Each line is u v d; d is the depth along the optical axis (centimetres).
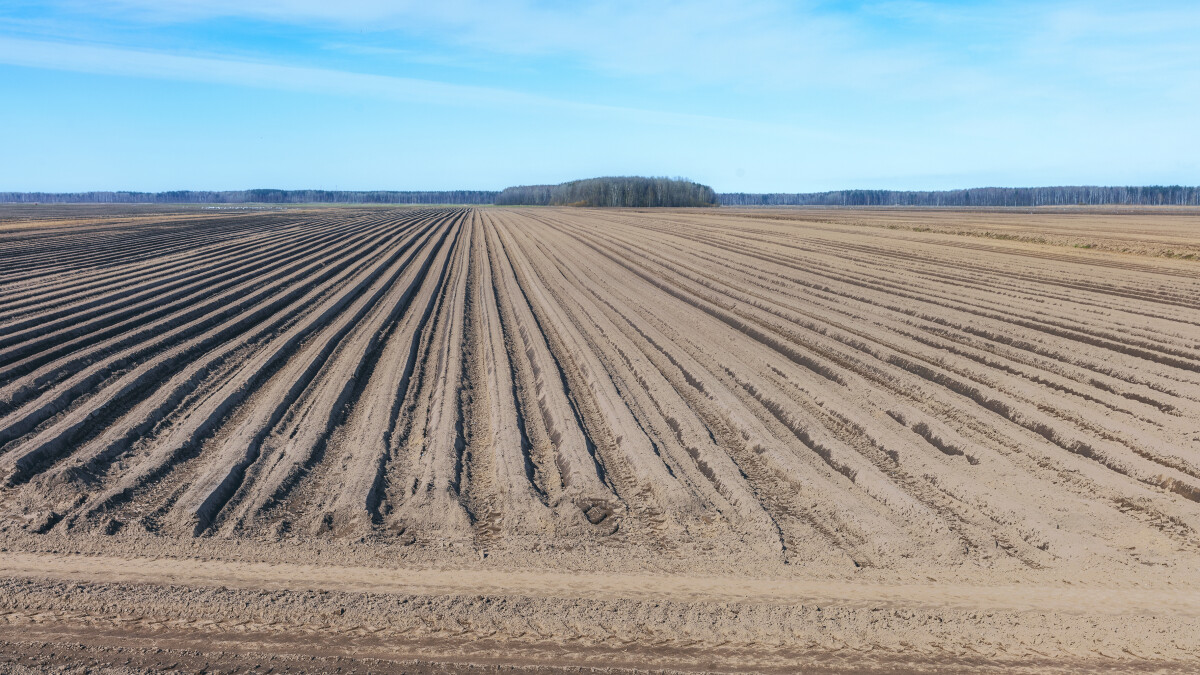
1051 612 530
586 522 671
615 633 497
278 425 933
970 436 910
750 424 935
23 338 1363
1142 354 1305
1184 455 821
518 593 546
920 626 511
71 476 734
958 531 663
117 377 1111
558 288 2209
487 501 721
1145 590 562
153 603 523
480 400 1077
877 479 762
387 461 819
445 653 472
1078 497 737
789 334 1485
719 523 673
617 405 1014
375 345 1423
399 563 591
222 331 1477
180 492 720
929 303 1816
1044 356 1293
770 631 502
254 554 602
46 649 469
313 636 488
